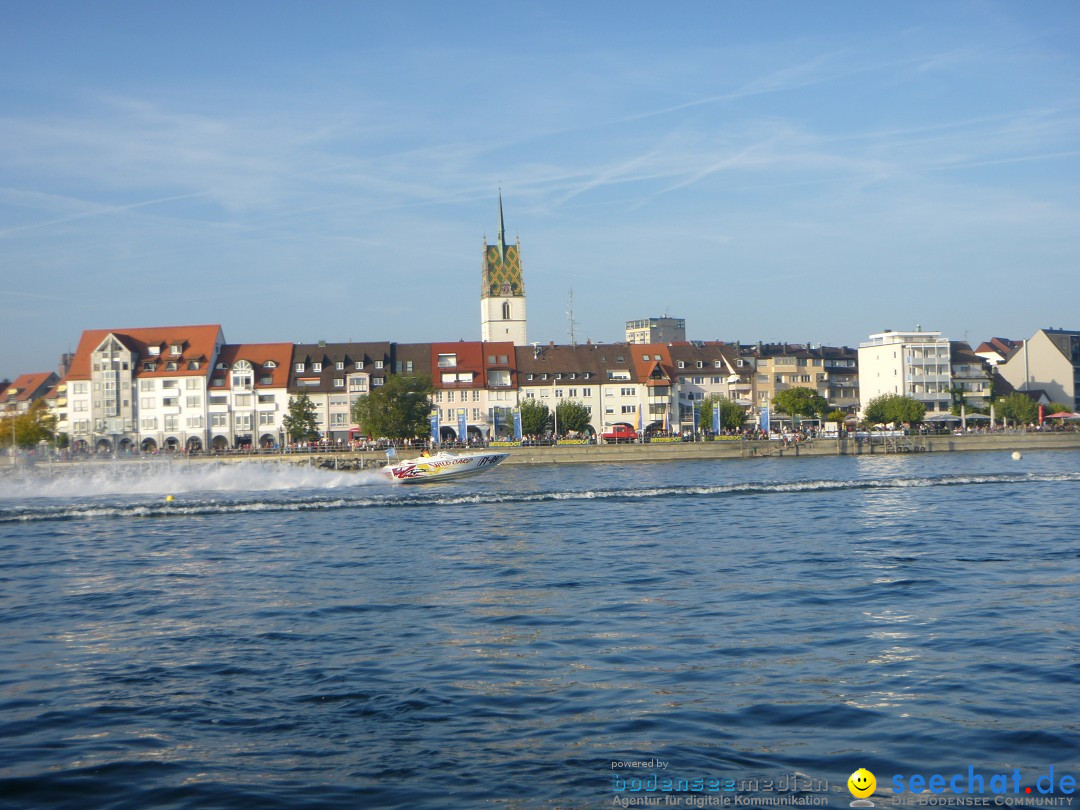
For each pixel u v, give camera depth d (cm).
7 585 4144
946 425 17038
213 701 2347
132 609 3550
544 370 17650
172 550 5166
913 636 2814
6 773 1898
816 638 2823
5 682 2553
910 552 4453
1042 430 15912
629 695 2316
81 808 1739
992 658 2558
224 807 1731
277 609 3475
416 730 2108
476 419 17150
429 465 9838
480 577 4044
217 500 7900
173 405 16388
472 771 1872
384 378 16800
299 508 7131
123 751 2014
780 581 3775
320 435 16350
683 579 3872
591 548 4828
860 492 7556
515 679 2472
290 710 2264
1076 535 4953
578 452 13850
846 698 2253
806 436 15325
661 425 17588
